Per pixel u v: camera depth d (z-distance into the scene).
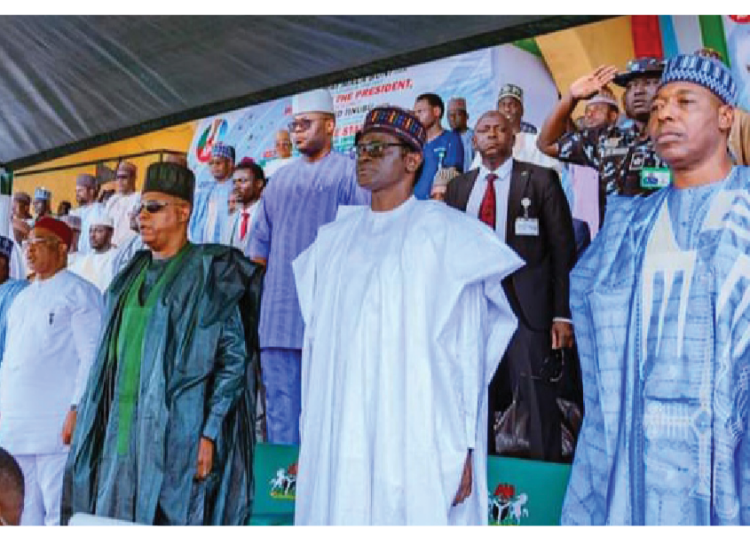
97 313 3.33
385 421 2.15
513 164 2.39
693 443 1.92
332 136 2.80
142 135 3.12
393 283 2.22
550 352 2.28
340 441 2.18
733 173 1.99
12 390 3.41
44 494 3.33
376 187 2.38
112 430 3.04
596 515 2.09
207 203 3.06
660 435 1.97
